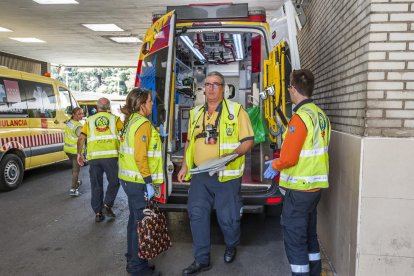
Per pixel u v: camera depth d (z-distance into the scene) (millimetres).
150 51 3957
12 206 5637
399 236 2568
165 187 3572
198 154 3389
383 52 2541
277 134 4047
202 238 3334
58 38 11914
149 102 3238
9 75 6777
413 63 2516
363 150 2553
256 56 5359
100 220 4863
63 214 5207
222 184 3348
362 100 2654
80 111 6324
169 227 4668
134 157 3023
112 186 4863
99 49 13898
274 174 2926
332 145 3477
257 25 4191
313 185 2779
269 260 3701
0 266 3525
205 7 4203
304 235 2879
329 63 3807
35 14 9008
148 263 3445
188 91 6691
